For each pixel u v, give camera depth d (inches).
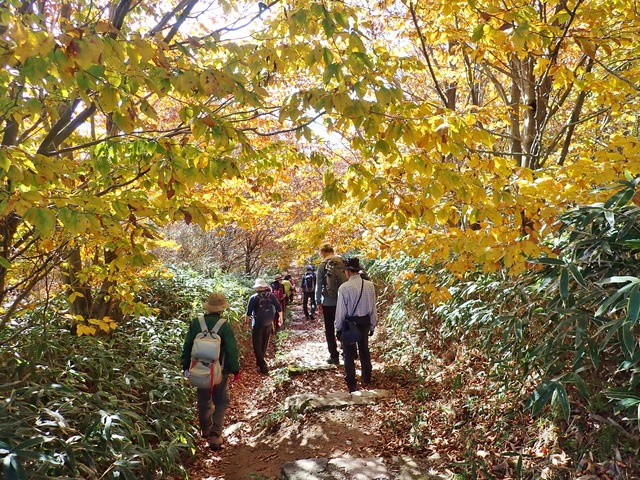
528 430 141.0
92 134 169.9
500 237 120.1
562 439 127.5
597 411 123.3
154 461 141.1
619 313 113.1
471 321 174.2
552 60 142.8
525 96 194.4
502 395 157.5
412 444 160.1
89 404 138.6
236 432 207.5
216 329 185.9
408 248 165.5
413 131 107.4
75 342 188.4
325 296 279.3
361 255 339.3
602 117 276.5
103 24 84.0
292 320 548.1
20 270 168.1
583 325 100.7
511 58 178.7
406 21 204.8
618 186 103.5
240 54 106.0
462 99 297.7
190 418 189.0
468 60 205.9
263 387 265.4
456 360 207.5
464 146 111.3
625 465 106.4
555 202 117.6
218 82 93.4
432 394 194.9
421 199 123.1
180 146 112.3
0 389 124.7
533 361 138.2
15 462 89.0
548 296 132.6
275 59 111.1
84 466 115.3
